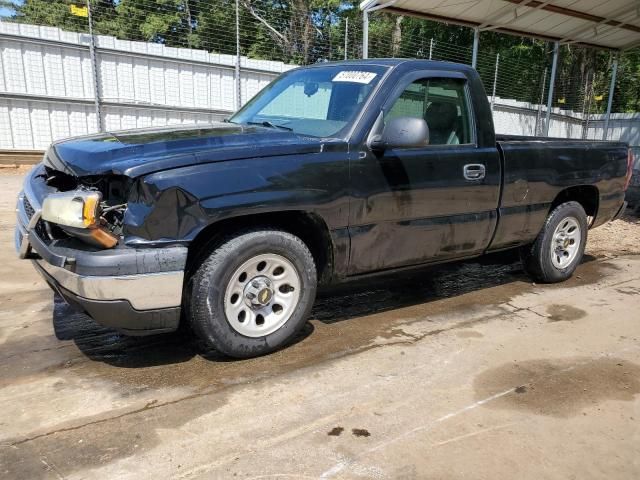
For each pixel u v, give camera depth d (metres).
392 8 10.59
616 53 14.34
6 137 11.99
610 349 3.96
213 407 2.98
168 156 3.03
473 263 6.18
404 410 3.03
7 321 4.06
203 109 13.93
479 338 4.06
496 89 18.91
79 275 2.89
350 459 2.59
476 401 3.16
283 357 3.60
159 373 3.33
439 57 18.19
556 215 5.21
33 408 2.92
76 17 13.68
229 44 15.31
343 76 4.13
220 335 3.31
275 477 2.45
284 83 4.62
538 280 5.49
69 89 12.40
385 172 3.76
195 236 3.05
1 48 11.55
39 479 2.37
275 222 3.53
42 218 3.09
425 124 3.50
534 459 2.65
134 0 14.47
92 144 3.41
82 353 3.57
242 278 3.39
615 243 7.65
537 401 3.19
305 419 2.90
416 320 4.38
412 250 4.11
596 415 3.06
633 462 2.66
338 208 3.57
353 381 3.33
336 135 3.67
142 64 13.00
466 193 4.28
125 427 2.77
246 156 3.21
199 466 2.50
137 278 2.92
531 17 11.25
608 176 5.52
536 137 5.49
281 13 17.08
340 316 4.40
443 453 2.66
